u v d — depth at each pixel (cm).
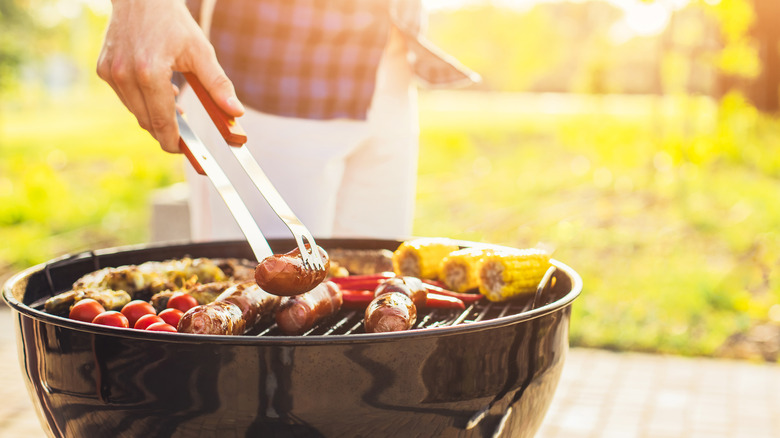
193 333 121
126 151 1438
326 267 127
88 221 716
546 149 1490
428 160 1267
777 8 1245
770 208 728
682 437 273
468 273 171
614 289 468
